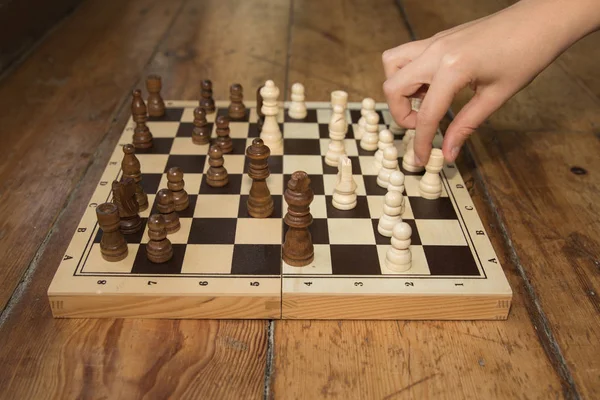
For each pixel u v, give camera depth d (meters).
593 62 1.01
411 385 0.47
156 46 1.06
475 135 0.80
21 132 0.79
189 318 0.53
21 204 0.65
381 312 0.54
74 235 0.59
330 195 0.67
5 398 0.45
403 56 0.63
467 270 0.56
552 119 0.84
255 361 0.49
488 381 0.47
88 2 1.27
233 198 0.66
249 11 1.23
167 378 0.47
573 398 0.46
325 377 0.47
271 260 0.57
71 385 0.46
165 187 0.68
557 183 0.71
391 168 0.68
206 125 0.77
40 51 1.03
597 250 0.60
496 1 1.24
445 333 0.52
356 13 1.22
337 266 0.56
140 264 0.56
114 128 0.81
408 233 0.55
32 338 0.50
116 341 0.50
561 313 0.53
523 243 0.61
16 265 0.57
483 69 0.54
